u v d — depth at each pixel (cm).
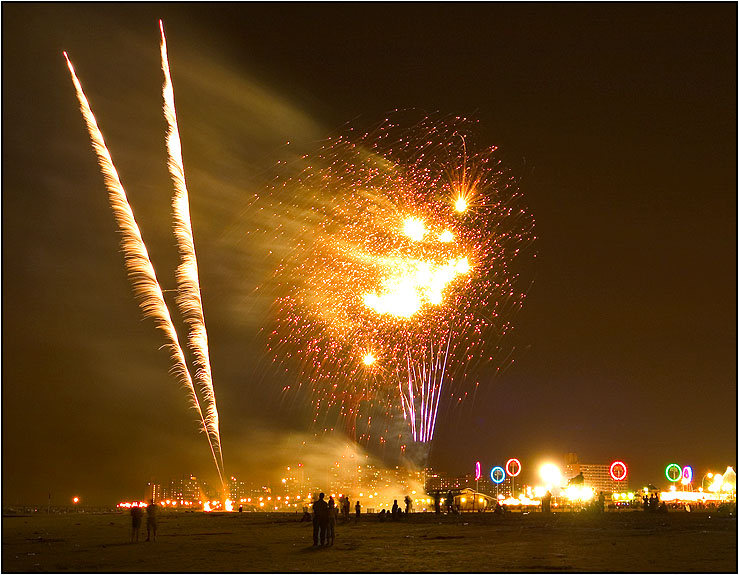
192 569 2498
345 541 3434
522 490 7888
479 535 3603
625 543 3073
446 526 4294
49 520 6184
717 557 2577
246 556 2875
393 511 5072
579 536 3434
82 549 3341
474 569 2358
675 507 6012
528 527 4066
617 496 6419
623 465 7106
